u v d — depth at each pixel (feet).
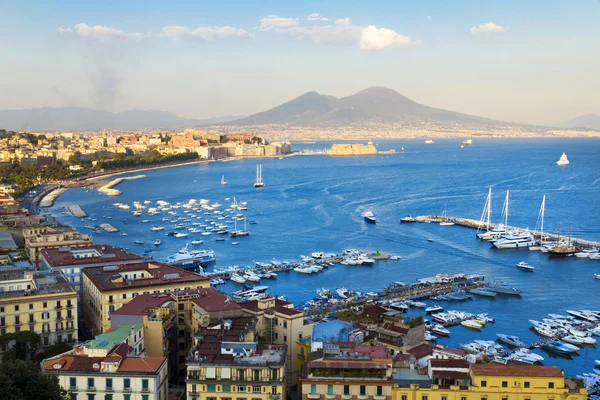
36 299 644.27
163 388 459.32
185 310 583.99
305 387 423.23
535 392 408.46
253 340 499.92
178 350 578.25
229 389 434.71
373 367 424.87
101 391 440.45
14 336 604.49
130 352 483.92
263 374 433.89
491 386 410.31
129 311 558.56
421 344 536.83
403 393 418.10
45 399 412.98
